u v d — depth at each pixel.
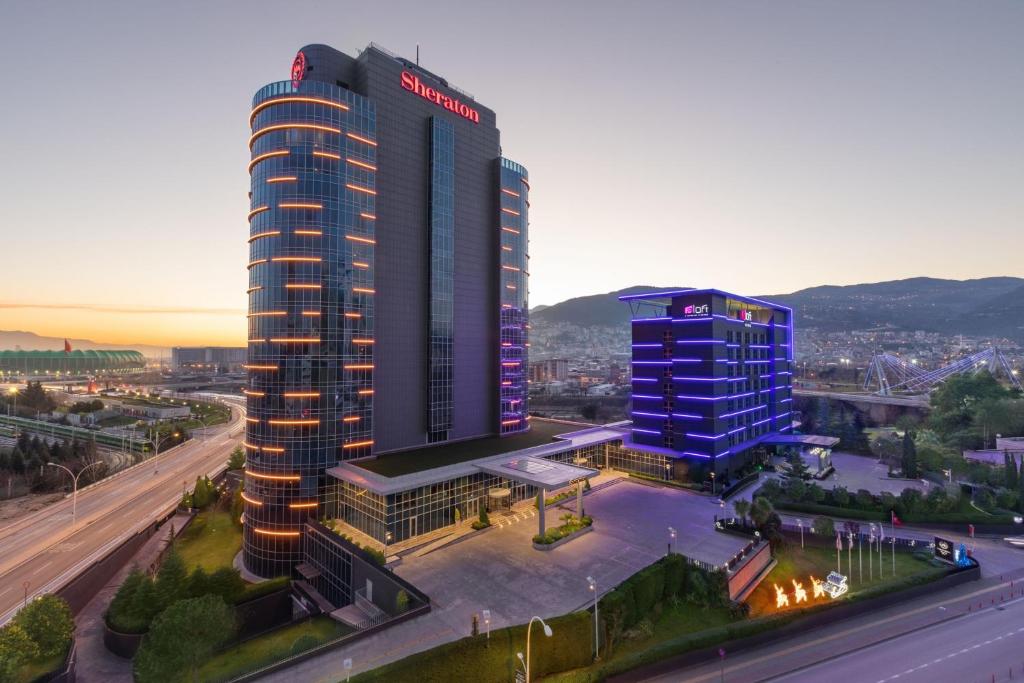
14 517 88.38
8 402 190.12
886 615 53.25
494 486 75.25
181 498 97.19
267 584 58.88
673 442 92.31
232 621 46.16
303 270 69.88
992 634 48.88
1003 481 86.25
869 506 77.31
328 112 71.56
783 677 42.41
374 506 63.12
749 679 42.12
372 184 76.38
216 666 47.09
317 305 70.06
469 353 92.50
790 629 49.09
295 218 70.12
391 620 45.34
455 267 90.44
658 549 61.12
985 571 62.91
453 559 58.25
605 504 78.88
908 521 74.62
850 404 189.00
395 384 81.00
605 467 99.31
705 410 88.12
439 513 67.25
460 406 90.44
